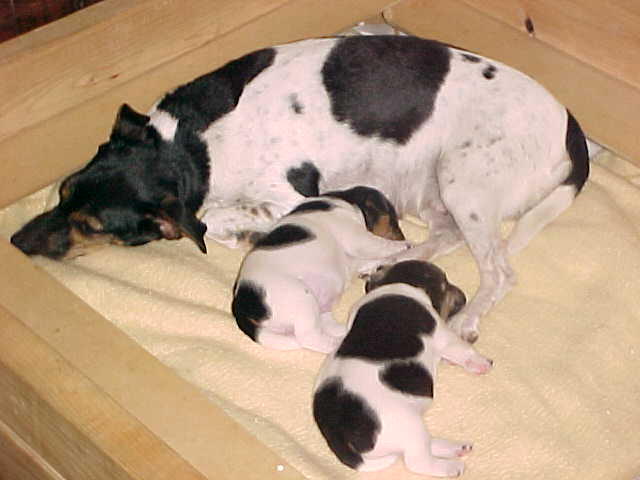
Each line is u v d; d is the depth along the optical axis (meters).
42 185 1.19
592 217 1.26
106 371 0.85
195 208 1.21
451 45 1.28
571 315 1.17
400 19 1.44
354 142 1.21
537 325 1.16
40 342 0.86
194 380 1.07
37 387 0.84
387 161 1.22
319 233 1.09
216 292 1.16
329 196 1.16
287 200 1.22
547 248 1.22
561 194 1.21
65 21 1.16
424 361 0.97
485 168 1.17
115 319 1.12
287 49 1.23
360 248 1.13
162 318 1.12
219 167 1.20
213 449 0.81
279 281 1.05
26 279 0.92
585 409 1.08
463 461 1.00
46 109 1.15
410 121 1.20
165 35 1.21
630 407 1.09
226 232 1.21
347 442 0.93
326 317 1.11
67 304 0.91
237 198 1.23
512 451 1.03
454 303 1.12
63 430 0.84
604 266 1.21
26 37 1.14
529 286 1.20
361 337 0.96
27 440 0.93
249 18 1.28
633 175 1.37
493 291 1.16
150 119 1.19
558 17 1.33
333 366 0.96
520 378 1.09
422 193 1.25
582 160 1.22
